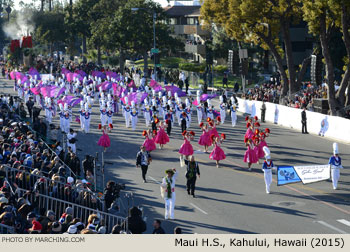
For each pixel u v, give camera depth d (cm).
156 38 8619
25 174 2091
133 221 1752
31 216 1595
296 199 2453
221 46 8275
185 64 8738
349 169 3025
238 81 7775
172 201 2170
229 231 2016
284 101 5503
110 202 2106
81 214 1891
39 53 13350
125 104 4544
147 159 2789
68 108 4303
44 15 12712
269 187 2556
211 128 3669
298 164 3134
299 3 5434
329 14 4719
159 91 5544
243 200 2447
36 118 3916
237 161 3275
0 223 1560
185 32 10162
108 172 3009
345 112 4594
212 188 2664
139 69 8619
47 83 5678
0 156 2377
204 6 6016
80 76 6725
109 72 6994
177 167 3138
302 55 8325
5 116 3769
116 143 3878
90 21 11306
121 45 8725
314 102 4975
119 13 8688
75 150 3359
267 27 5997
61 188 2045
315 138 4006
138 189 2656
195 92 7075
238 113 5459
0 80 9012
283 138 4019
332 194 2530
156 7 8669
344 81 4738
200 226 2088
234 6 5541
